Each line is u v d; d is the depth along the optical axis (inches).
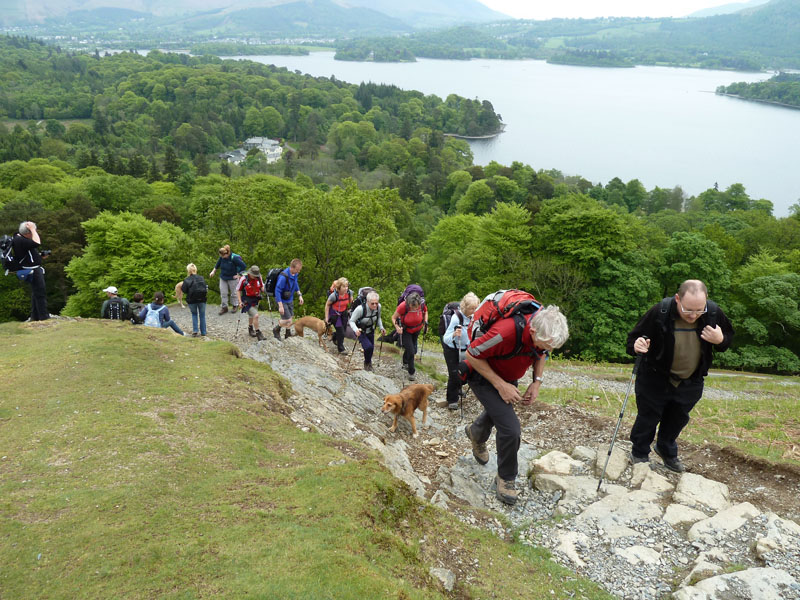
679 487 242.8
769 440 296.8
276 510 194.1
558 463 278.4
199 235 1200.2
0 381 308.5
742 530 212.1
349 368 476.4
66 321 458.6
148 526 182.5
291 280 513.7
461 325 376.2
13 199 2802.7
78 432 247.0
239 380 331.6
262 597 152.1
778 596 176.7
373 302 455.5
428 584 176.2
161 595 152.7
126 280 1668.3
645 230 1811.0
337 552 171.5
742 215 2635.3
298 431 275.9
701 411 389.7
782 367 1359.5
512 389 225.5
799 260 1737.2
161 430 253.1
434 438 343.6
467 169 6048.2
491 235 1688.0
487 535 221.8
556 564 205.8
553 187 4493.1
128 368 331.3
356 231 1174.3
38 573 161.3
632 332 244.2
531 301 215.6
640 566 202.2
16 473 214.4
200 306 534.6
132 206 3176.7
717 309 224.7
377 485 214.1
